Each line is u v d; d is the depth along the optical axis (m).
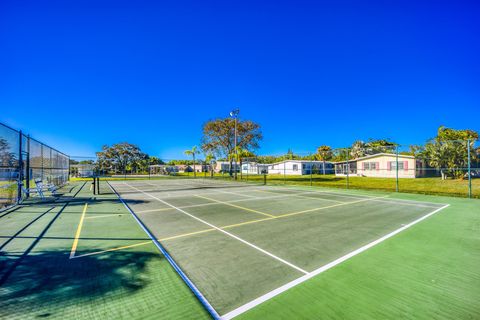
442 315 2.57
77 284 3.19
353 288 3.15
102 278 3.37
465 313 2.61
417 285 3.23
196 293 3.00
